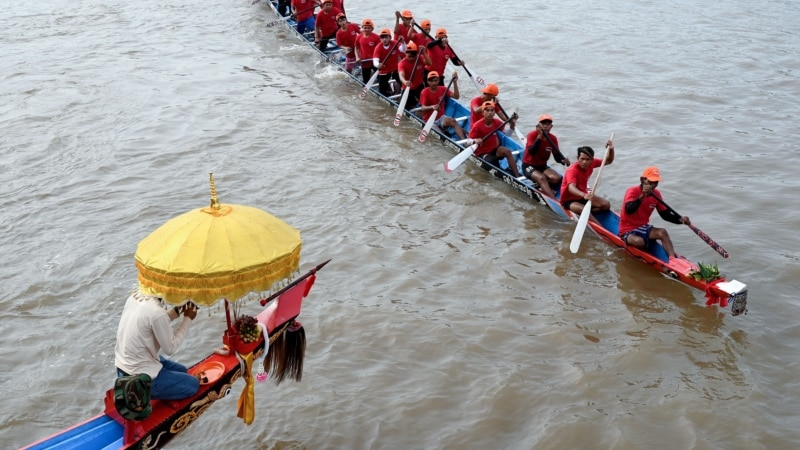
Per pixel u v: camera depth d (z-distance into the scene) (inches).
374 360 350.3
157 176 534.6
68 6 992.9
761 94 680.4
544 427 309.3
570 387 331.9
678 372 341.4
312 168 547.2
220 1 1028.5
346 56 748.0
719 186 517.0
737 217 477.7
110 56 798.5
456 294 400.8
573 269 426.3
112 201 498.6
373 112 665.6
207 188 514.9
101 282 408.2
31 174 538.0
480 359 350.6
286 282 400.5
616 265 429.7
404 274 417.4
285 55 812.6
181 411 257.1
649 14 933.8
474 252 442.0
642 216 429.7
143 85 713.0
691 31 861.2
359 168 550.6
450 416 316.8
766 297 395.5
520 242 454.6
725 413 314.3
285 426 310.5
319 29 795.4
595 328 373.4
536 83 716.7
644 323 376.2
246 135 603.5
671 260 413.1
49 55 799.7
